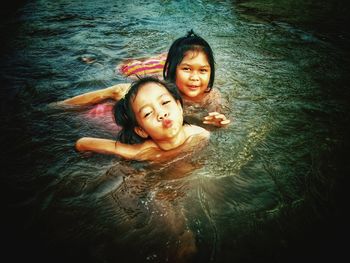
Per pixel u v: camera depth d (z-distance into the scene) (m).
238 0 2.49
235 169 0.69
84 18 1.95
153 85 0.72
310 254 0.50
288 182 0.64
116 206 0.60
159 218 0.57
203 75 0.90
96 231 0.55
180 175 0.68
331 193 0.62
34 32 1.67
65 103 0.97
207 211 0.58
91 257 0.50
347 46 1.46
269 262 0.49
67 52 1.40
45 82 1.12
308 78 1.13
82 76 1.17
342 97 0.99
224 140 0.79
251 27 1.77
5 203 0.60
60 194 0.63
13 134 0.82
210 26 1.80
